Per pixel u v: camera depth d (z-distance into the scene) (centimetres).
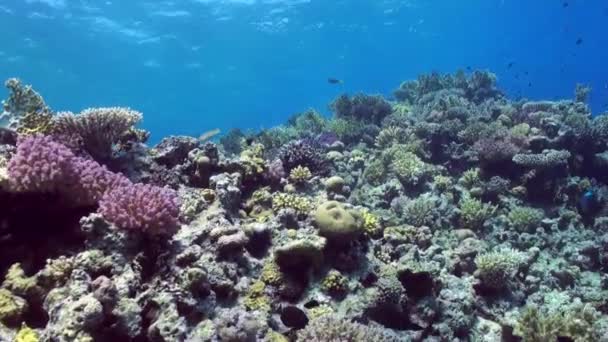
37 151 547
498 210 1132
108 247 536
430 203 1016
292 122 2208
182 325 464
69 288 467
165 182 794
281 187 916
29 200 554
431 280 684
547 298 799
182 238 619
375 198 1099
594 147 1316
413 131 1442
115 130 770
